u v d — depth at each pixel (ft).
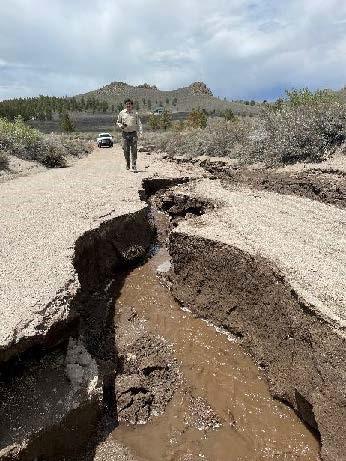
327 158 39.45
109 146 121.70
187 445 15.79
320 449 14.57
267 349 18.75
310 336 15.65
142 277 27.25
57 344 16.24
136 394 17.38
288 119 44.83
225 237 22.97
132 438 16.01
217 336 21.56
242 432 16.26
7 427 13.58
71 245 21.84
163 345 20.79
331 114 41.96
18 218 26.68
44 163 58.80
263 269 19.70
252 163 44.93
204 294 23.29
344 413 13.26
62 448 14.55
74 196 32.50
